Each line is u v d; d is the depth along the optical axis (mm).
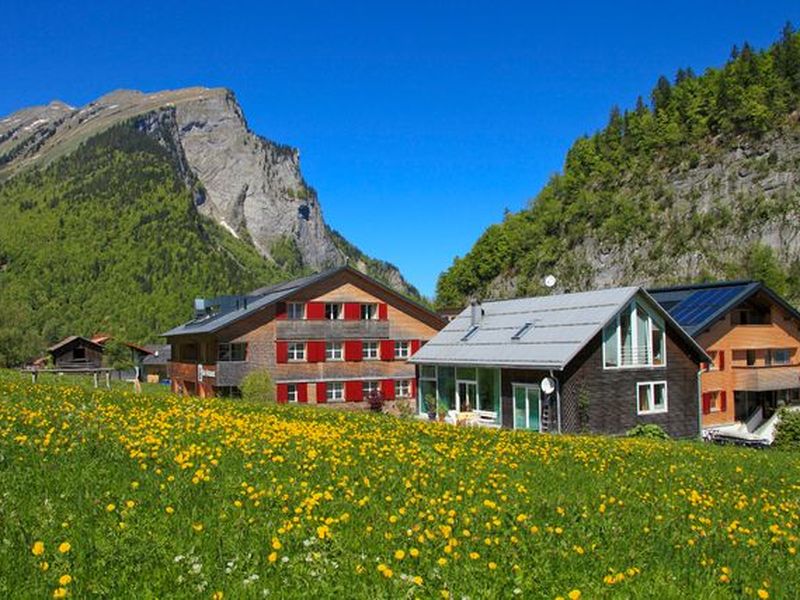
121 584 6770
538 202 194250
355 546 8422
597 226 174625
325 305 58219
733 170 166750
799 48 181375
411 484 12141
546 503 11758
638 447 22672
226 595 6586
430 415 45812
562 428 36062
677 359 39906
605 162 194500
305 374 56844
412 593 6910
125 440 13930
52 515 8680
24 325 101188
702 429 45062
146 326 183125
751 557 9852
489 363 40031
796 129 164750
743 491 16125
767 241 148375
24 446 12922
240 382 54906
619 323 38125
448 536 8977
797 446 32500
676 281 154375
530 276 174000
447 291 186250
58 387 29109
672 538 10359
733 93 182250
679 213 166875
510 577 7676
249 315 55312
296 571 7309
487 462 15656
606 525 10609
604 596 7387
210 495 10234
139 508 9297
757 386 49750
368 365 58969
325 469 12875
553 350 36969
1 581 6633
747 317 51875
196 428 16641
